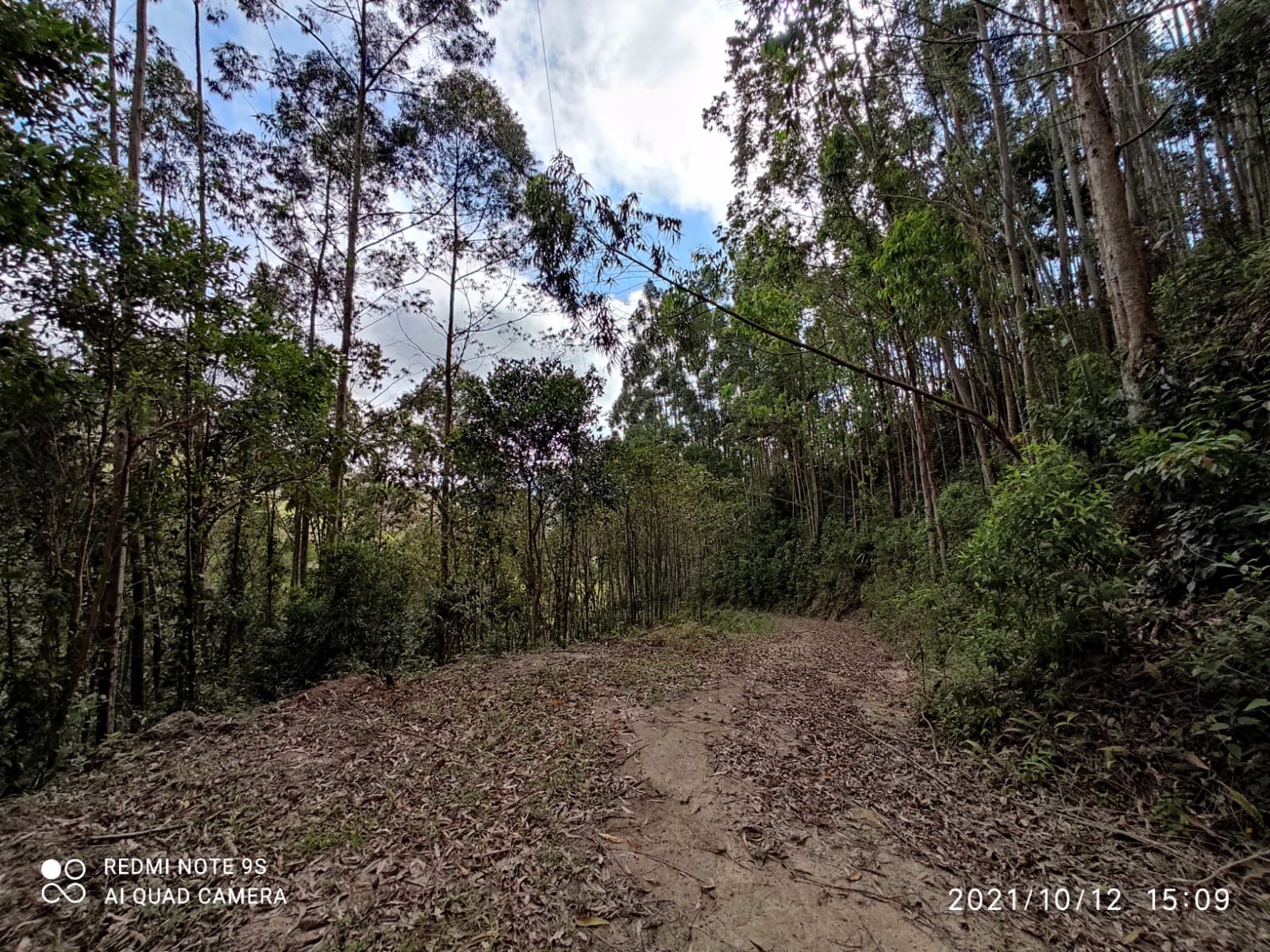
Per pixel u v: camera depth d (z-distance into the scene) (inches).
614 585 516.1
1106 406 183.2
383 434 334.3
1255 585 116.9
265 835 99.7
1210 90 250.4
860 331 343.0
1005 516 141.7
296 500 273.7
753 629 429.7
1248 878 80.3
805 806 111.0
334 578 265.3
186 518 223.5
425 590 312.7
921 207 244.5
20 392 130.8
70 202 130.1
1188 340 182.5
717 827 102.8
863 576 521.0
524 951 71.1
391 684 207.3
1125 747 110.6
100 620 179.0
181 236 166.6
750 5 218.8
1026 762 119.3
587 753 136.3
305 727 157.1
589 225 171.9
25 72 119.4
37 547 155.8
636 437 741.3
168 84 331.3
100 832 100.3
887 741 149.0
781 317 323.3
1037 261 340.5
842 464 634.2
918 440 344.5
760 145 319.3
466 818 105.3
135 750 142.1
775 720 167.0
